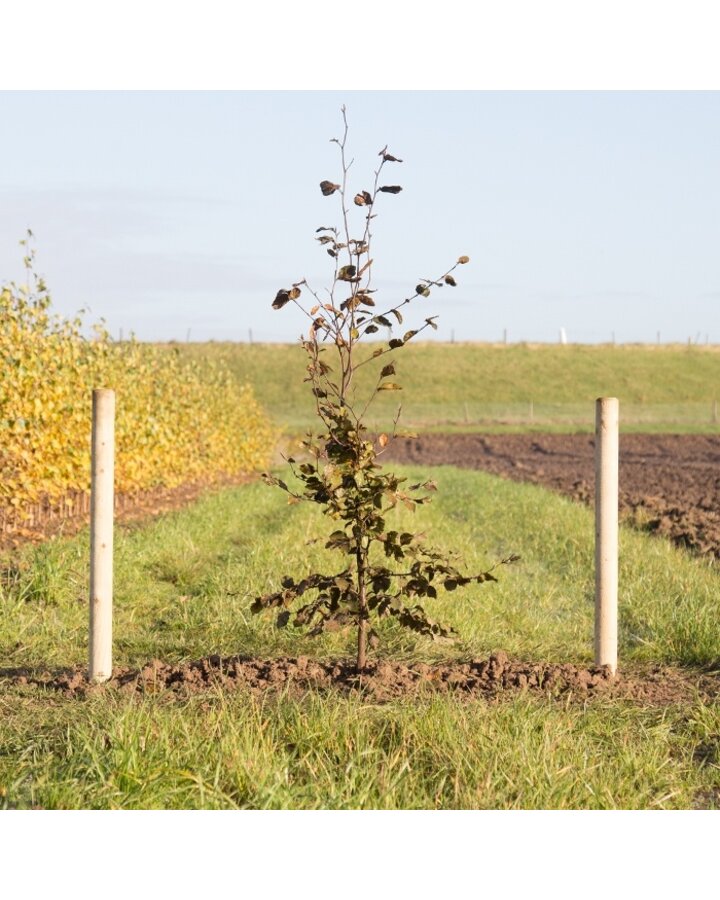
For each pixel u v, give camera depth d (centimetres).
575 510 1677
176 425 2078
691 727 624
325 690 662
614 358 7394
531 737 554
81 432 1523
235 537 1413
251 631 844
